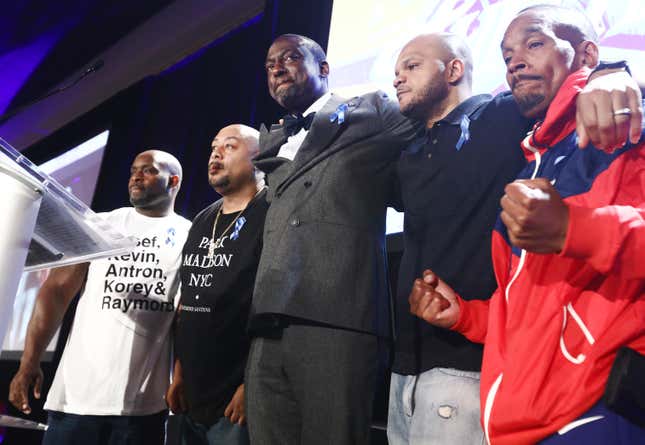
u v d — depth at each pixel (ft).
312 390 4.28
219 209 6.62
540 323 2.67
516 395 2.61
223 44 12.76
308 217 4.74
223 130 6.70
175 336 6.70
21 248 2.74
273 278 4.58
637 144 2.77
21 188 2.76
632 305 2.56
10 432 12.00
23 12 15.87
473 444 3.55
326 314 4.35
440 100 4.77
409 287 4.24
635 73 3.04
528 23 3.87
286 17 9.92
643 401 2.40
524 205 2.40
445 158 4.44
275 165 5.49
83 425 6.38
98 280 6.89
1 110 19.99
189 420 5.98
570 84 3.24
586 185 2.97
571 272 2.69
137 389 6.49
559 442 2.52
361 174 4.81
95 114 14.96
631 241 2.37
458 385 3.68
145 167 7.45
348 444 4.13
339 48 7.98
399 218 6.46
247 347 5.70
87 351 6.61
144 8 14.82
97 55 16.71
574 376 2.53
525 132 4.25
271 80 6.08
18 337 13.61
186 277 6.16
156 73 14.28
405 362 4.05
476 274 4.02
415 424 3.76
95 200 13.23
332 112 5.20
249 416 4.66
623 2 5.05
